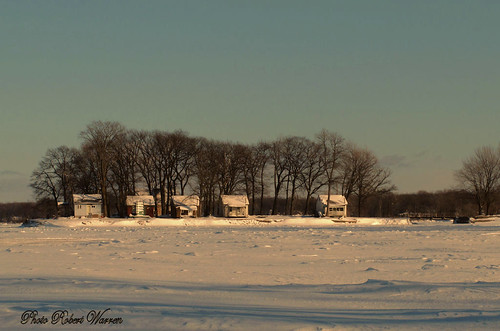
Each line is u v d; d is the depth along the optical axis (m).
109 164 125.75
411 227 104.50
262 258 43.09
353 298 23.73
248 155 136.50
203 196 135.75
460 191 147.88
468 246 55.81
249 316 18.67
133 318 18.23
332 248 52.97
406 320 18.75
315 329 16.91
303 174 136.00
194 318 18.14
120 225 108.56
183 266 37.09
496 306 21.97
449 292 24.92
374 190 139.12
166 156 127.50
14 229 94.75
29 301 21.67
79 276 31.05
